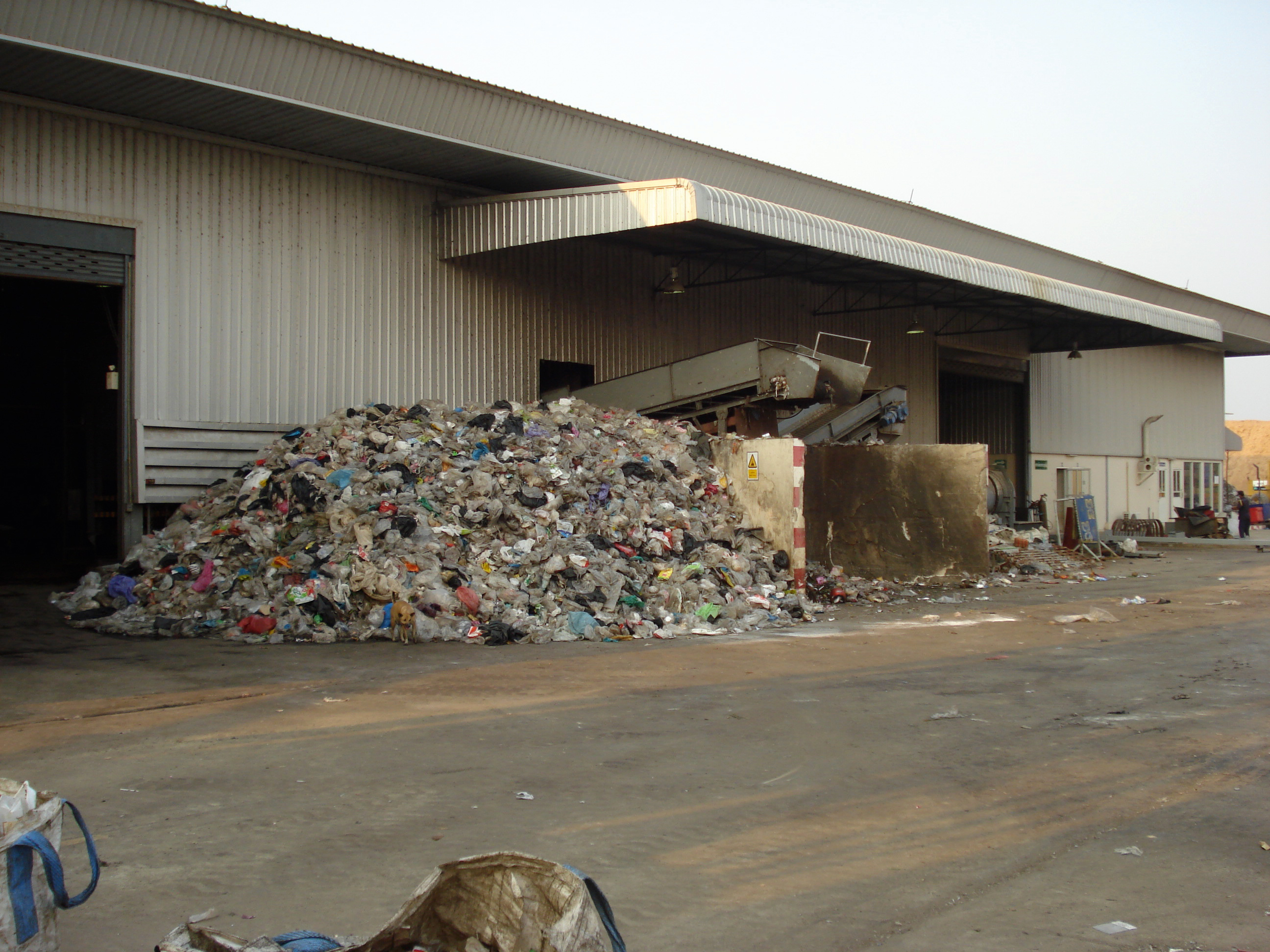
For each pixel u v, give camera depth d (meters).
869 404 20.22
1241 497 44.81
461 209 18.66
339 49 14.87
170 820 5.37
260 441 16.52
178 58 13.66
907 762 6.71
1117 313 27.75
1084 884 4.70
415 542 12.48
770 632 12.72
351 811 5.54
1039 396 35.84
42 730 7.26
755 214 16.88
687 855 5.00
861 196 25.14
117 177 15.12
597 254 21.81
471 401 19.39
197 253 15.92
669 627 12.30
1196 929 4.21
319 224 17.39
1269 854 5.11
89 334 18.67
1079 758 6.84
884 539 18.84
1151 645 11.71
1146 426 40.69
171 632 11.49
